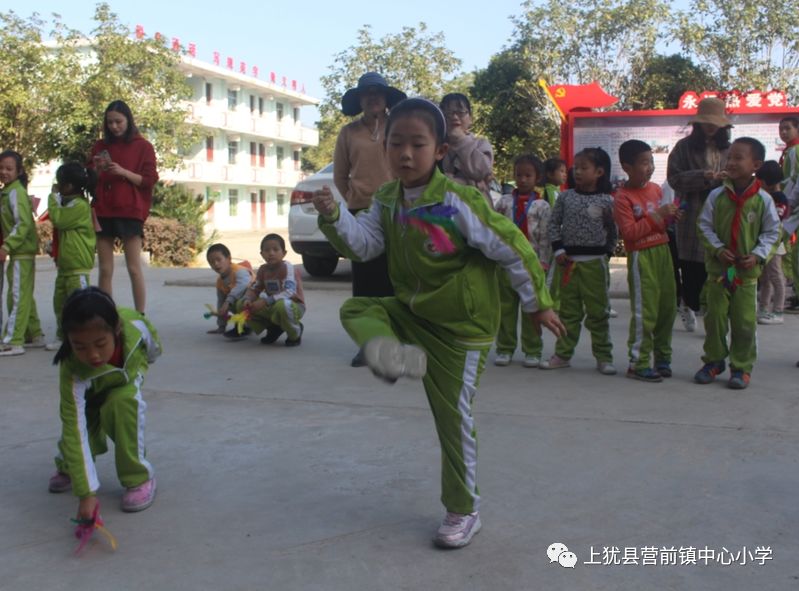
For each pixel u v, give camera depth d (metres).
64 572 2.73
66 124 18.59
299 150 52.31
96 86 19.19
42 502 3.33
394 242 2.87
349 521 3.10
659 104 18.53
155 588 2.61
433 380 2.88
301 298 6.38
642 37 18.55
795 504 3.19
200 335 6.90
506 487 3.38
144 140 6.39
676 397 4.79
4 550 2.90
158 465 3.69
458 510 2.88
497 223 2.71
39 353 6.20
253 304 6.33
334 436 4.06
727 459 3.69
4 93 17.33
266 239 6.31
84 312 2.83
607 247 5.38
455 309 2.78
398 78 21.75
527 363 5.67
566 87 10.66
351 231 2.82
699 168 6.27
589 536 2.94
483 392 4.93
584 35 18.73
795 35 17.86
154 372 5.46
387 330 2.55
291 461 3.73
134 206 6.32
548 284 5.80
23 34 18.16
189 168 38.62
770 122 9.92
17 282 6.11
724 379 5.25
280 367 5.62
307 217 10.52
